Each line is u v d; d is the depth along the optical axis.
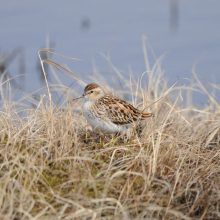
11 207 8.73
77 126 13.55
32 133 12.37
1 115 12.48
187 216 9.88
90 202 9.35
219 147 12.75
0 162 10.64
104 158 11.50
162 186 10.56
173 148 11.49
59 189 9.82
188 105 19.06
